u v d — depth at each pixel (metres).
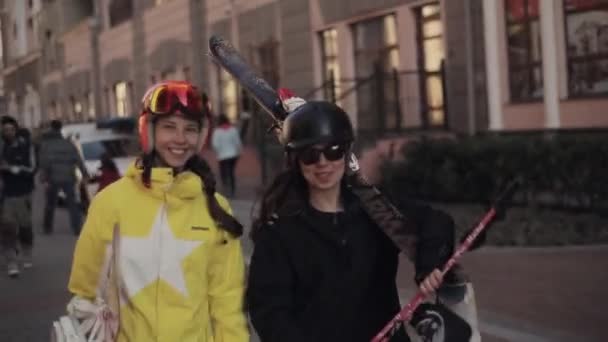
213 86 27.31
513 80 15.66
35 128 45.81
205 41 27.52
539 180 13.00
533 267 9.41
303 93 21.84
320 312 3.08
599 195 12.35
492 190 13.88
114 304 3.35
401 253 3.32
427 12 17.67
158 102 3.32
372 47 19.50
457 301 3.02
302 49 21.84
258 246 3.18
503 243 10.88
